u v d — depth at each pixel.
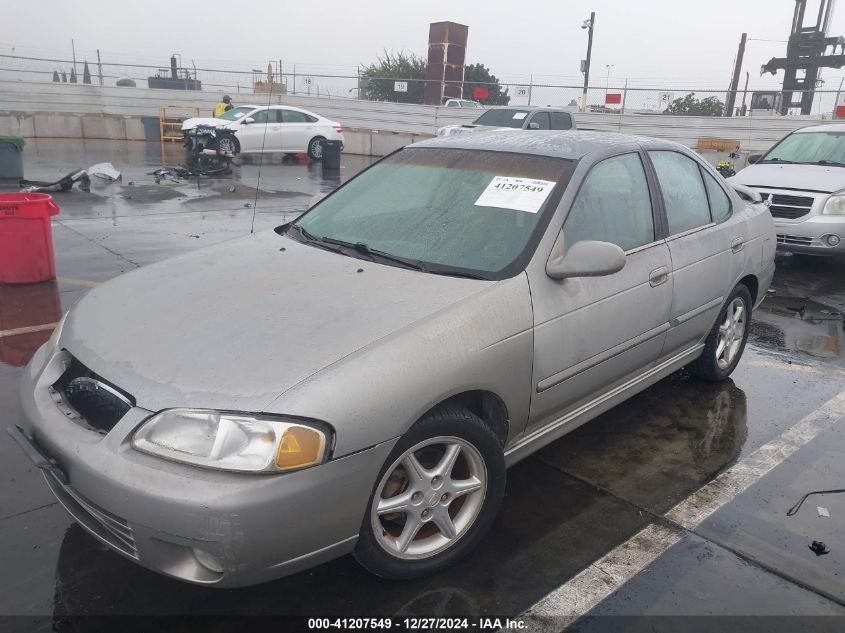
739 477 3.52
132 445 2.22
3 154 12.77
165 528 2.13
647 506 3.23
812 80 30.42
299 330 2.51
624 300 3.33
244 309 2.68
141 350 2.48
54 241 8.14
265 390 2.23
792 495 3.36
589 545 2.93
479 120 16.81
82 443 2.30
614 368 3.42
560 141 3.64
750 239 4.50
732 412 4.27
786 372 4.95
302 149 19.91
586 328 3.13
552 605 2.57
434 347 2.50
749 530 3.07
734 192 4.62
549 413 3.13
